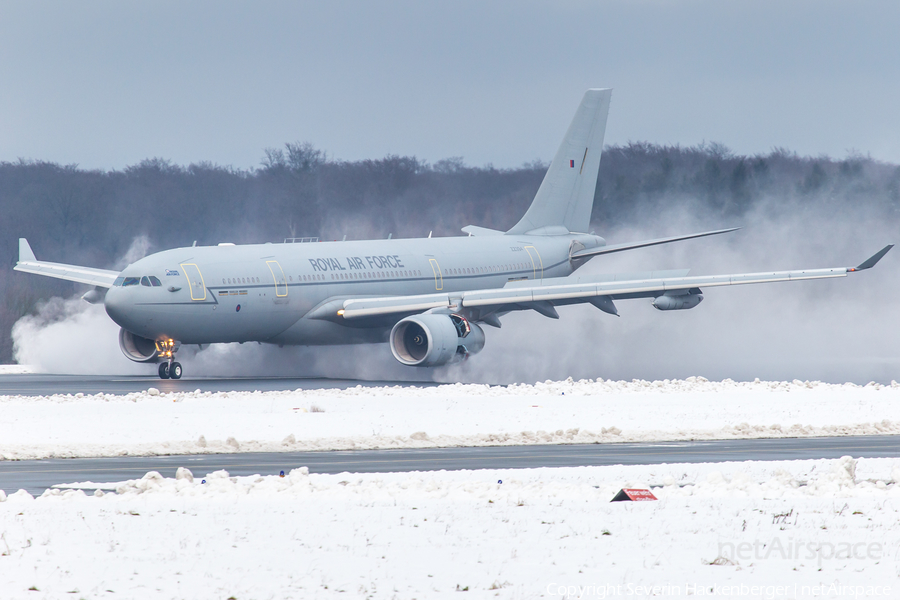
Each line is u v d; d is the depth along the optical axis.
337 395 127.19
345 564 40.72
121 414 106.62
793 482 62.72
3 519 49.91
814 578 38.84
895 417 112.44
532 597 36.06
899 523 49.03
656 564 40.88
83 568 40.00
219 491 58.84
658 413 112.06
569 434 94.25
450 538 45.53
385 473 69.44
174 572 39.44
